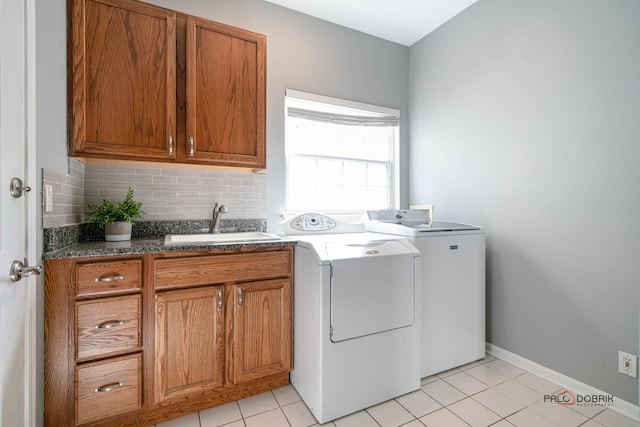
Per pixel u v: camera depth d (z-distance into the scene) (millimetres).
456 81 2453
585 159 1688
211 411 1553
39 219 1151
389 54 2820
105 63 1516
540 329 1903
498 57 2143
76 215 1593
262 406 1602
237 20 2164
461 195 2414
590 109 1665
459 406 1609
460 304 2012
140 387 1362
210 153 1766
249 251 1627
